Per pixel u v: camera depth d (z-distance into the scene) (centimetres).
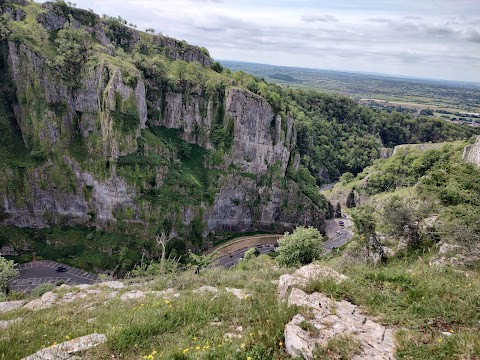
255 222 11281
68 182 8594
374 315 1115
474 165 6162
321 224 11806
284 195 11600
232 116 10794
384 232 4072
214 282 1970
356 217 4112
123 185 8431
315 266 1596
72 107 8812
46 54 8631
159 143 9444
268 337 998
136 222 8544
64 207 8650
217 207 10312
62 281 6456
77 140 8831
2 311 1877
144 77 10238
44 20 9275
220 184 10550
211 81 11038
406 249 3684
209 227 9900
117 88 8494
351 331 1002
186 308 1304
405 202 4772
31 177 8356
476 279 1476
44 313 1680
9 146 8494
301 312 1092
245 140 10944
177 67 11069
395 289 1287
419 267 1795
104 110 8475
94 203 8600
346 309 1142
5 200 8150
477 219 3312
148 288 2025
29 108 8625
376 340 965
